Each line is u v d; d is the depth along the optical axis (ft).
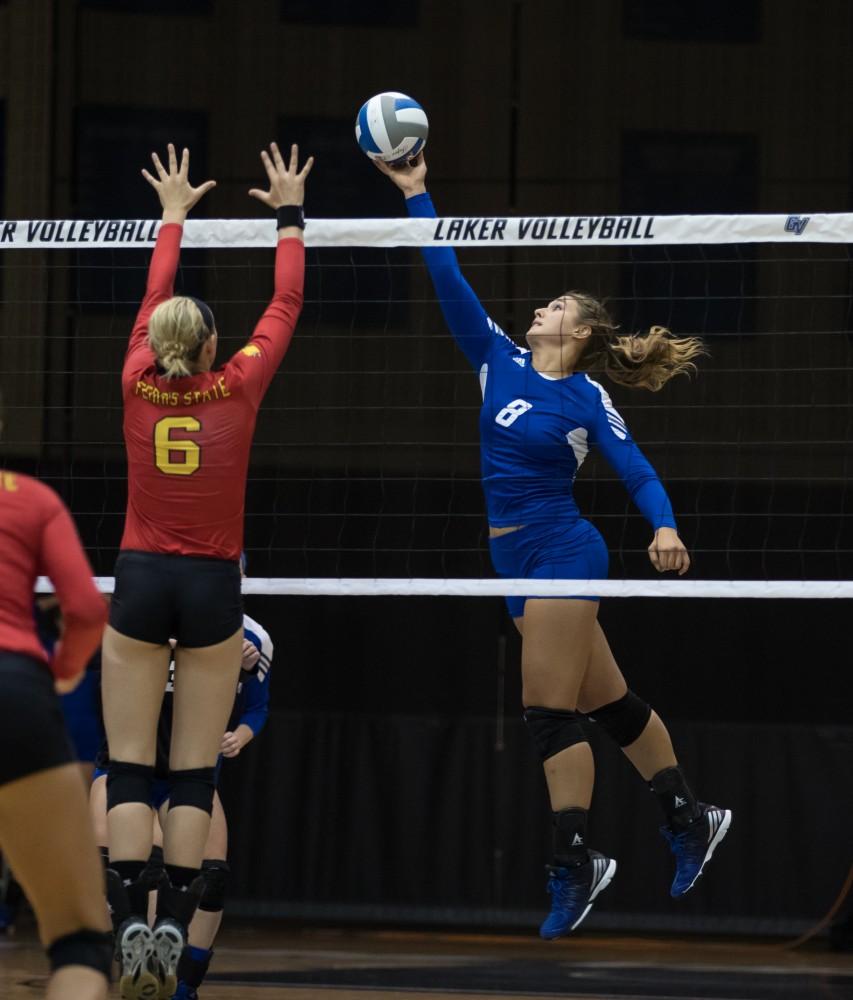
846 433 92.79
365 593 53.93
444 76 96.07
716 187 94.99
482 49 95.91
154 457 46.16
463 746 92.43
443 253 54.39
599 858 52.54
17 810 33.22
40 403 95.25
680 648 91.91
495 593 52.01
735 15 95.40
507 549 52.90
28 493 35.01
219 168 96.22
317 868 92.12
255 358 47.44
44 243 56.34
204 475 46.03
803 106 94.73
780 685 91.20
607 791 90.43
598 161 95.35
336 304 96.12
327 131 96.27
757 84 95.20
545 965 79.30
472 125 95.91
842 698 90.79
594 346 54.19
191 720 46.50
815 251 93.91
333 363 95.86
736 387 93.71
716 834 54.54
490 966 78.48
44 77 96.32
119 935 44.86
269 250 96.32
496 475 53.01
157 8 96.68
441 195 95.81
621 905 89.71
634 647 92.27
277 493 93.45
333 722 93.35
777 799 90.07
